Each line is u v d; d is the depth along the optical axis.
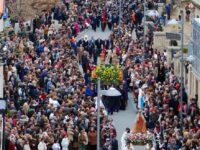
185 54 119.50
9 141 91.44
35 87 107.44
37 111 99.69
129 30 144.75
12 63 114.69
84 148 95.69
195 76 110.06
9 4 138.12
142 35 140.00
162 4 153.75
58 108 100.25
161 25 139.25
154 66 118.12
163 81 116.00
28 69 114.69
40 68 115.62
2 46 105.00
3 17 101.12
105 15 153.12
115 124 106.19
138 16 149.12
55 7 152.50
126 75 117.00
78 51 127.56
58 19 152.62
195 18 113.44
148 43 133.50
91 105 102.75
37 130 94.44
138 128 91.94
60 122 97.06
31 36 136.25
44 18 149.00
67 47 130.00
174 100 105.06
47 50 126.19
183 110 104.19
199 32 109.19
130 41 135.38
